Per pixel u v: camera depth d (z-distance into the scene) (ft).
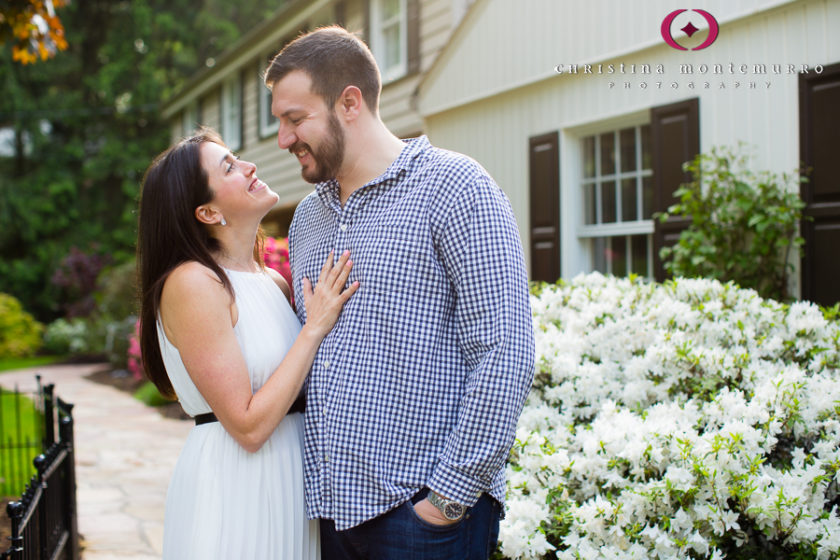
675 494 6.80
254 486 5.66
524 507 7.11
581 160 16.99
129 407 26.37
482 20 19.11
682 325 9.16
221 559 5.54
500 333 5.03
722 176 13.11
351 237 5.58
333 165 5.57
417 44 24.29
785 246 12.55
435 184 5.32
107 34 67.36
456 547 5.21
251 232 6.12
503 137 18.72
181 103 49.90
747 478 6.70
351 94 5.52
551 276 17.24
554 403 9.04
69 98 64.28
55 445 9.68
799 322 9.01
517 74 17.94
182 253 5.75
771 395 7.52
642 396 8.42
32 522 7.79
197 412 5.89
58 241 61.87
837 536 6.44
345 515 5.30
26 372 39.09
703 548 6.59
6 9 16.96
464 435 4.97
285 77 5.48
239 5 68.95
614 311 9.85
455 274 5.21
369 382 5.29
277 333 5.89
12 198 60.59
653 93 14.71
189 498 5.68
